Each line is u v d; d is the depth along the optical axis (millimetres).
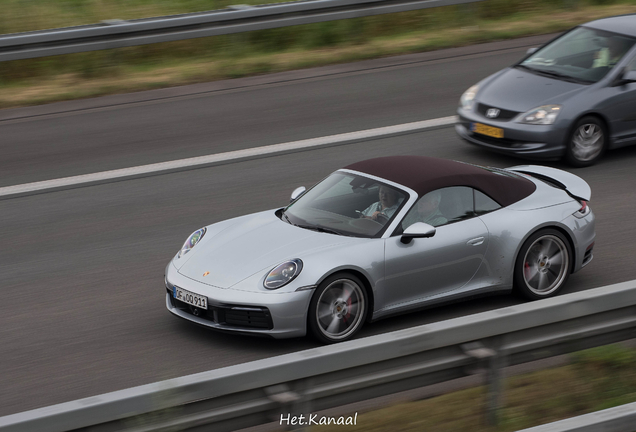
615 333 17781
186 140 42375
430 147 40812
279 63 55844
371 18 64188
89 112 47219
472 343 16031
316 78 53188
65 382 19922
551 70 38812
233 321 21125
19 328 23266
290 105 47812
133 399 13016
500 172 25797
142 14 67625
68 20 65562
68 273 27516
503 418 16844
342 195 24156
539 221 24062
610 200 33000
